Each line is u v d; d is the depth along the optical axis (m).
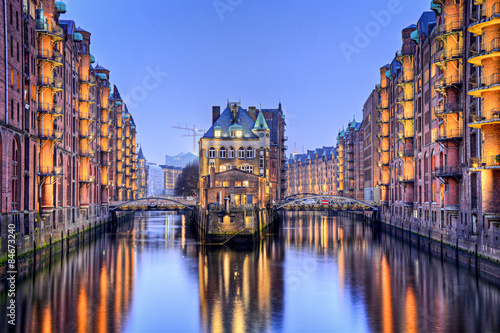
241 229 71.00
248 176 76.44
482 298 36.97
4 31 43.56
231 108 101.31
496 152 41.66
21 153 48.12
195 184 154.25
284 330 30.20
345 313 33.66
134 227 101.56
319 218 134.00
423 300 36.69
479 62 43.81
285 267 50.72
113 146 113.50
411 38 73.69
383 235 83.69
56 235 59.72
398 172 84.75
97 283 42.66
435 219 61.59
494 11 41.00
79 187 75.44
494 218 41.00
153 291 39.97
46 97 57.44
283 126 139.00
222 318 32.66
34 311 33.91
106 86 96.38
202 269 49.50
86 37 86.06
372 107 114.88
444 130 54.34
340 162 174.62
